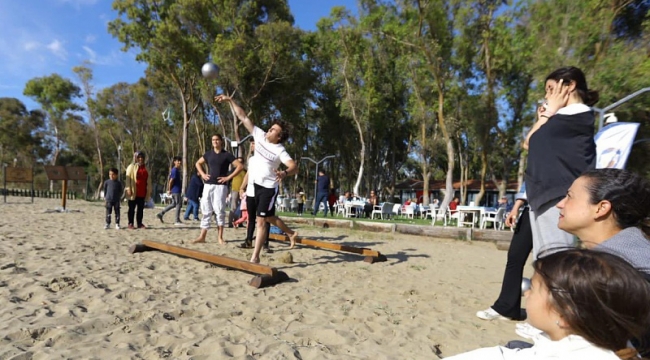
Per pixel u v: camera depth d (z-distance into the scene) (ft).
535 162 9.80
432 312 13.25
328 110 135.95
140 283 14.65
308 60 113.70
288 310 12.48
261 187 17.74
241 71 88.38
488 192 157.07
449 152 75.82
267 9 92.38
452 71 78.23
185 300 12.90
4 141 180.96
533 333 5.76
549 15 46.01
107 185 31.89
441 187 173.88
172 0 85.66
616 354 3.39
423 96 91.15
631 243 5.02
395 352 9.79
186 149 98.22
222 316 11.73
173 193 37.83
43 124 189.57
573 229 5.85
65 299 12.39
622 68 37.65
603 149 18.79
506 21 71.10
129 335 9.89
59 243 23.16
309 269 18.88
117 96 142.82
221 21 87.35
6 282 14.01
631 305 3.23
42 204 69.82
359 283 16.71
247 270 16.15
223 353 9.04
